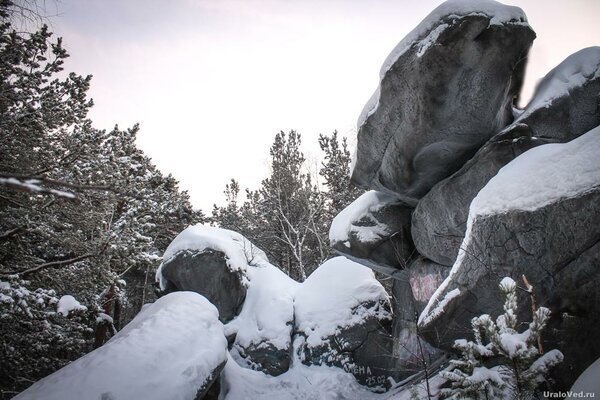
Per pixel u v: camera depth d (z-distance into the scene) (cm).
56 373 646
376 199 1041
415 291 919
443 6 662
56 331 920
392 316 1188
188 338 812
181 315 888
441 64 649
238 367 1066
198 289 1250
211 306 1006
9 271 843
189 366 714
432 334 607
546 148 584
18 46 848
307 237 2083
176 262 1288
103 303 1306
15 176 197
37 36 862
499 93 670
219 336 882
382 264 1009
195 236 1345
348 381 1056
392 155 801
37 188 203
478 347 363
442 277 822
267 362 1099
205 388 718
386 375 1077
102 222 993
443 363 751
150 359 695
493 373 350
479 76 651
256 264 1472
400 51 699
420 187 848
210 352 792
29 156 880
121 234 984
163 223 1733
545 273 501
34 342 944
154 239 1648
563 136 661
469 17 628
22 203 850
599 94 651
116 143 1193
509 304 352
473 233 575
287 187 2036
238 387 988
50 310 890
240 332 1194
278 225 2092
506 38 632
